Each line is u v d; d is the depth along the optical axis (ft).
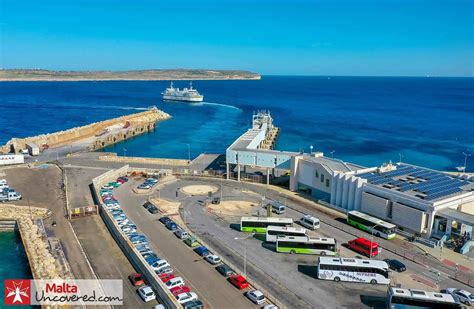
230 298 172.14
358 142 625.41
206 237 235.61
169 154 539.70
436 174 291.38
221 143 611.06
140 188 319.88
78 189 317.83
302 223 254.06
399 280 190.08
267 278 189.88
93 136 612.70
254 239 234.79
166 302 165.27
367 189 266.16
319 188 305.32
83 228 247.50
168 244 225.15
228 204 291.99
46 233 239.09
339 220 264.72
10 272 205.16
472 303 170.50
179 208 282.36
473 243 221.87
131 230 238.68
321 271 187.73
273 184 345.51
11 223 257.34
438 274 195.83
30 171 372.58
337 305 168.66
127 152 552.00
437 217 233.14
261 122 604.08
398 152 559.38
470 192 250.78
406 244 229.45
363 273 186.39
